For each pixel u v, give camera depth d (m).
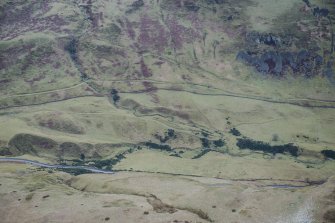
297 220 167.12
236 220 174.88
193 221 172.12
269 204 184.88
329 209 169.88
